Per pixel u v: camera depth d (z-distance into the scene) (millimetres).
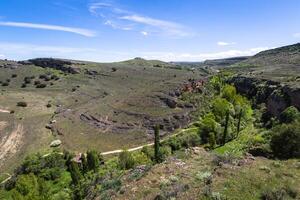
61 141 84812
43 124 103312
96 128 93250
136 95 118562
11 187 61219
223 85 131500
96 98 146000
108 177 42500
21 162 73938
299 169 28094
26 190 46000
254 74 135250
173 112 98500
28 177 48031
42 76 180375
